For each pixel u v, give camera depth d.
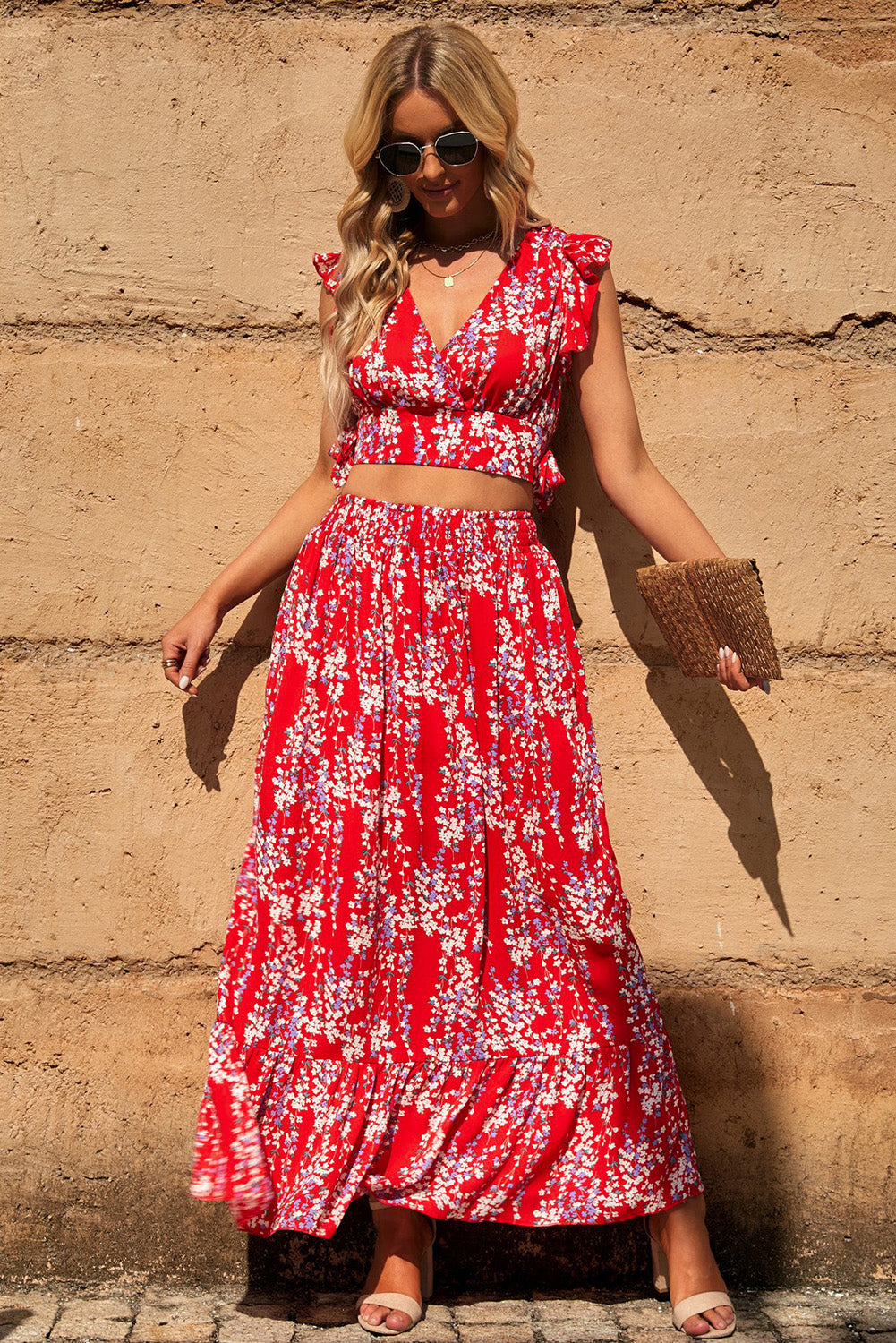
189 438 2.56
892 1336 2.30
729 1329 2.26
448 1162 2.26
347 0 2.51
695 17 2.51
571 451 2.54
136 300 2.55
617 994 2.28
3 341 2.55
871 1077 2.55
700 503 2.56
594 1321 2.34
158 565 2.57
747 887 2.58
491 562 2.22
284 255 2.54
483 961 2.26
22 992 2.57
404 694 2.20
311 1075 2.26
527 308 2.21
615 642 2.57
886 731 2.56
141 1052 2.55
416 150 2.13
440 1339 2.25
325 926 2.24
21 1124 2.55
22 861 2.57
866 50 2.51
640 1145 2.27
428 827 2.21
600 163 2.52
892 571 2.55
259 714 2.58
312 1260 2.51
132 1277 2.53
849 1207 2.54
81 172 2.53
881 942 2.57
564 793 2.26
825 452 2.54
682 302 2.54
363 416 2.28
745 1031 2.56
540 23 2.51
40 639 2.58
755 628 2.15
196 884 2.57
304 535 2.46
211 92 2.52
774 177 2.52
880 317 2.54
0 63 2.52
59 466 2.56
